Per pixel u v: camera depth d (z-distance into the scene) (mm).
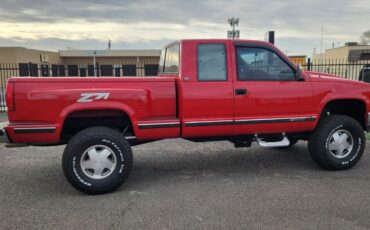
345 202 4492
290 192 4859
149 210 4320
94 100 4750
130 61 42875
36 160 6621
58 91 4648
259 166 6164
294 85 5512
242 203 4496
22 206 4477
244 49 5324
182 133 5152
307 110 5598
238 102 5270
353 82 5879
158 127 5031
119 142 4828
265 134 5609
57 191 5008
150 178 5562
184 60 5086
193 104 5098
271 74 5453
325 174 5660
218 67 5219
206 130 5223
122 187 5148
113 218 4109
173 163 6395
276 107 5445
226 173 5781
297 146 7594
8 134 4602
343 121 5746
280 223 3932
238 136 5523
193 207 4391
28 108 4594
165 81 5059
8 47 37594
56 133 4684
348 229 3787
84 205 4492
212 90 5152
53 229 3855
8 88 4555
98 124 5211
